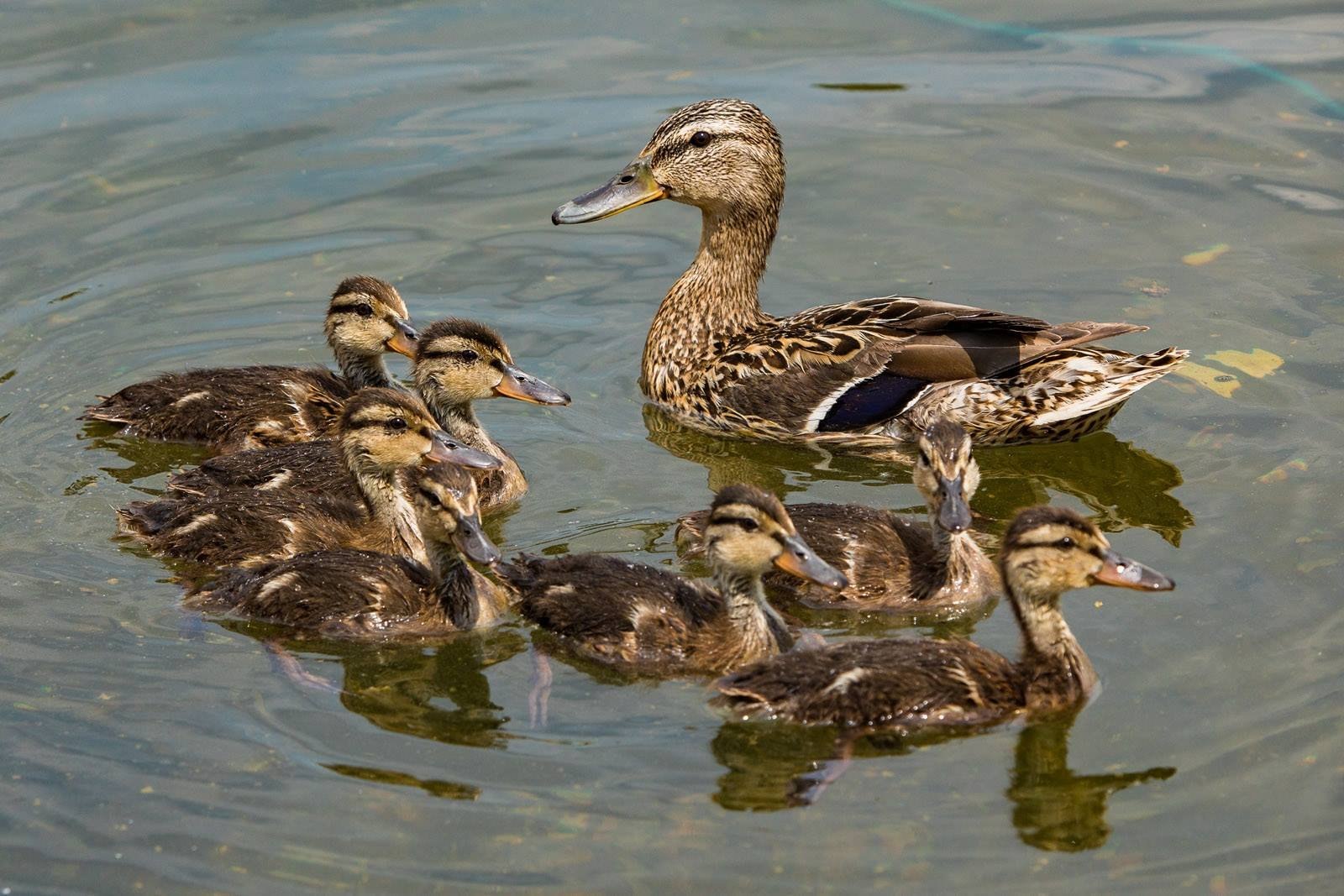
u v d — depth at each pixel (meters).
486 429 15.65
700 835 9.88
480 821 10.03
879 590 12.66
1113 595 12.38
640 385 16.45
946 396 14.91
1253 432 14.59
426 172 19.12
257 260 17.78
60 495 14.25
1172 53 21.39
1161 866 9.55
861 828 9.94
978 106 20.33
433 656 12.15
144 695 11.44
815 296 17.27
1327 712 10.81
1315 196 18.22
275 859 9.73
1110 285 17.05
